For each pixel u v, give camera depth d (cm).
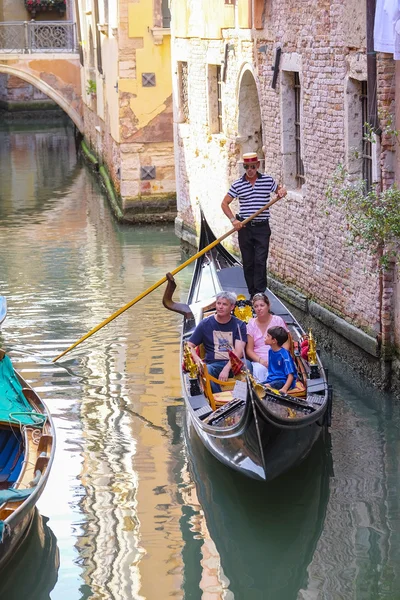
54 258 1691
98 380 1077
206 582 686
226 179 1534
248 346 923
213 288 1181
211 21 1530
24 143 3450
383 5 892
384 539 736
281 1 1225
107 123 2377
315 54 1129
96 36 2536
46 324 1284
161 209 2047
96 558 716
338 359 1124
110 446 906
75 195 2403
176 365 1122
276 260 1341
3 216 2119
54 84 3155
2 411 849
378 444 892
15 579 690
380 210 930
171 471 855
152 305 1368
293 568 704
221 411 830
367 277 1029
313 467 856
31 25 3127
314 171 1173
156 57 2008
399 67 927
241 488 826
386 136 956
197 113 1681
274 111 1295
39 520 771
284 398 818
